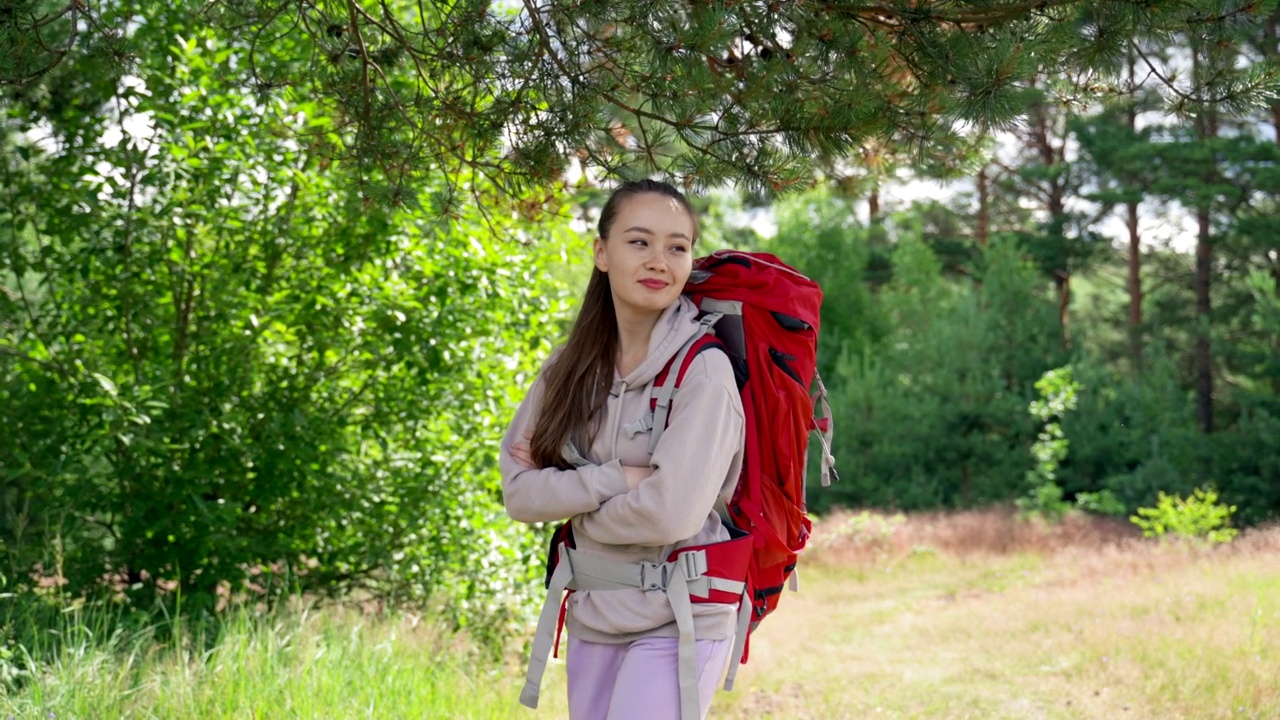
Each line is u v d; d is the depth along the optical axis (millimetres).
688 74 3527
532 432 2668
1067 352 21875
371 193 4238
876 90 3658
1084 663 6891
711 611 2406
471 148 4133
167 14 5797
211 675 4395
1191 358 24078
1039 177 26250
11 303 6078
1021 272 22469
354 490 6461
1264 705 5465
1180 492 18328
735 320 2549
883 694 6520
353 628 5445
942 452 20891
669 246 2480
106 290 6098
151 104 5762
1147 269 27453
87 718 3914
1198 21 3395
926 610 10531
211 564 6141
